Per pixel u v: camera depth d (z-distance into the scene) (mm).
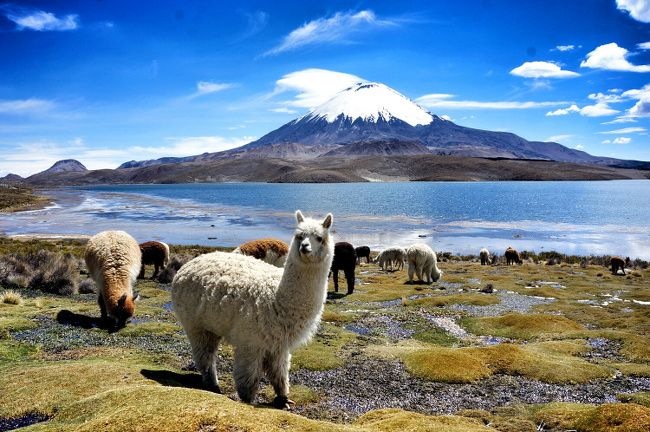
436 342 12062
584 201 122250
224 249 38906
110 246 11828
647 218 76375
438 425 5906
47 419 6059
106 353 9234
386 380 8758
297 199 139375
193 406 5223
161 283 19609
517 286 21641
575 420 6418
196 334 7418
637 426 5695
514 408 7340
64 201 135375
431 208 99688
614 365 9797
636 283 23359
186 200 139500
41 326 11117
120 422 4945
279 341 6590
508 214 84438
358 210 94250
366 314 15078
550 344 11359
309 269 6527
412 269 23266
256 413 5188
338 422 6824
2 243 40344
